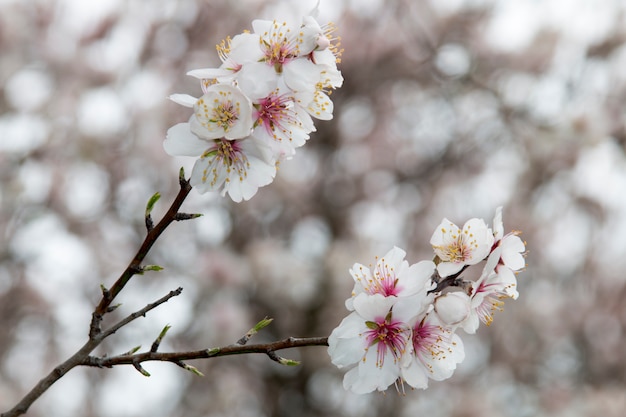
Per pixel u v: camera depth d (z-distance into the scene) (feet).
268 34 7.13
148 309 7.24
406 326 7.38
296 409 31.55
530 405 31.65
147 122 28.84
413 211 35.09
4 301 27.50
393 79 34.99
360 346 7.41
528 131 31.45
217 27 31.42
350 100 35.35
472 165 34.76
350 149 36.17
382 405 30.76
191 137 7.26
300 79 7.02
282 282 28.68
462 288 7.57
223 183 7.34
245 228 31.58
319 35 7.08
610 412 29.78
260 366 30.66
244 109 6.82
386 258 7.67
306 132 7.34
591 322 33.63
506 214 33.12
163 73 30.58
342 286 29.12
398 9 34.47
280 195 31.83
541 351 32.45
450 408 29.09
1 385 26.18
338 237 33.45
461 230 7.61
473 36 34.50
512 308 32.24
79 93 28.50
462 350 7.70
